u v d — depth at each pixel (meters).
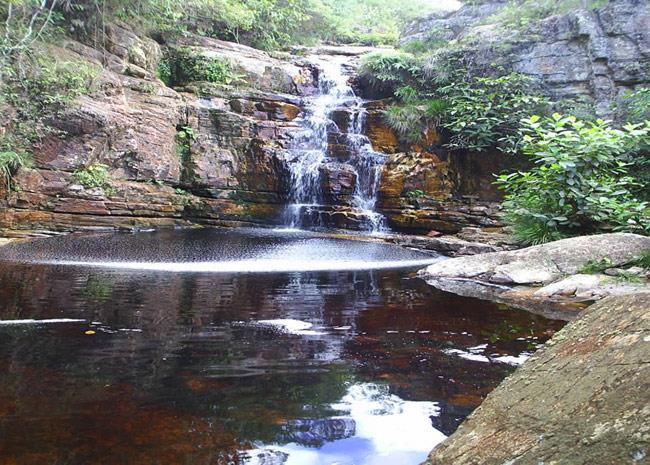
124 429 1.65
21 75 8.24
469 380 2.22
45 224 8.24
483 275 5.45
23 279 4.71
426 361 2.49
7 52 8.09
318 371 2.30
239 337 2.87
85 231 8.54
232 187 10.41
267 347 2.68
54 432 1.61
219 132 10.65
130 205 9.19
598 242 5.62
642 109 9.64
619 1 10.94
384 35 18.44
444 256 7.99
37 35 8.38
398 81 12.89
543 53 11.48
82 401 1.87
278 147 10.80
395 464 1.49
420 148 11.52
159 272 5.57
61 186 8.48
